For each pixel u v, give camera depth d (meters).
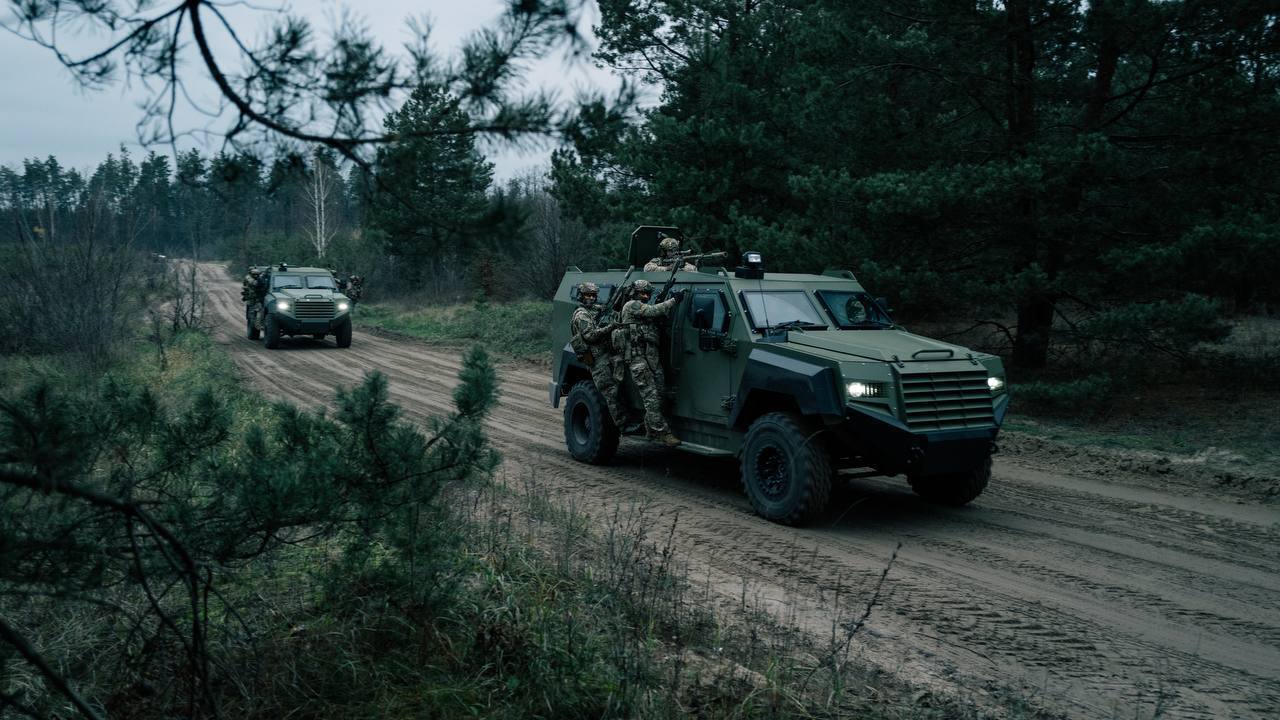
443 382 15.34
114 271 13.94
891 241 12.12
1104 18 10.92
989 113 13.16
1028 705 3.56
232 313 34.59
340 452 3.18
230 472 2.99
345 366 17.62
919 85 13.36
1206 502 7.29
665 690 3.33
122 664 3.12
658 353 7.71
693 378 7.48
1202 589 5.10
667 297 7.80
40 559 2.56
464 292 33.12
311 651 3.35
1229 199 11.37
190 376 12.03
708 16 16.02
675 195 16.12
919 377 6.14
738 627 4.28
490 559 4.64
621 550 4.99
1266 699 3.68
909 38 12.80
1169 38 11.05
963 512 6.94
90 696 2.96
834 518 6.66
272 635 3.44
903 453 6.04
